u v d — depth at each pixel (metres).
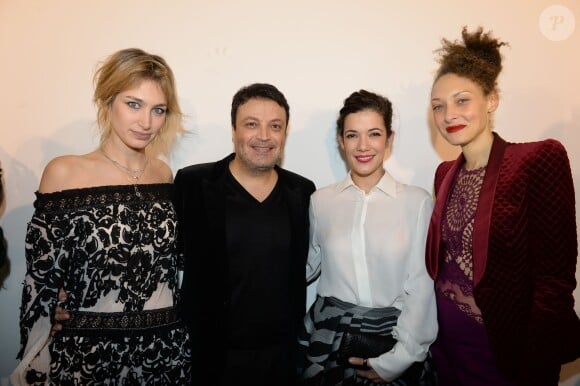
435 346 1.31
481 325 1.14
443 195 1.25
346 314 1.31
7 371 1.84
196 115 1.75
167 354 1.23
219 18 1.71
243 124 1.35
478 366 1.16
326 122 1.75
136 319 1.18
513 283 1.07
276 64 1.73
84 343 1.14
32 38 1.72
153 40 1.72
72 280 1.15
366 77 1.73
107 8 1.70
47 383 1.13
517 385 1.11
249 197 1.43
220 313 1.35
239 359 1.39
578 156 1.75
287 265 1.43
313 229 1.49
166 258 1.26
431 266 1.23
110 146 1.26
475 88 1.12
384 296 1.30
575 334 1.05
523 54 1.72
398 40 1.71
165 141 1.46
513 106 1.74
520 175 1.06
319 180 1.78
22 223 1.79
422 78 1.72
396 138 1.75
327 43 1.72
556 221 1.03
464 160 1.25
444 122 1.16
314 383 1.28
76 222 1.13
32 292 1.11
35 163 1.77
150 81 1.17
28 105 1.74
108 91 1.18
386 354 1.22
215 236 1.36
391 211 1.33
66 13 1.71
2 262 1.57
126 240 1.17
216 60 1.72
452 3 1.70
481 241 1.09
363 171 1.31
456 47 1.20
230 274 1.39
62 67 1.73
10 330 1.82
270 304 1.40
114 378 1.16
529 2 1.70
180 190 1.43
